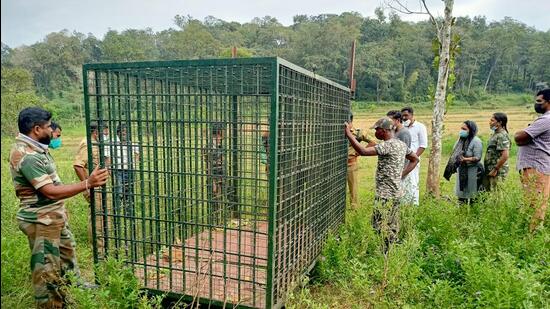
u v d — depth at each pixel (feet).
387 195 15.78
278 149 10.31
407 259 12.25
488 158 22.00
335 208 17.54
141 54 202.69
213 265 12.96
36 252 11.30
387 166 15.88
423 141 22.52
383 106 175.42
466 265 12.11
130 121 11.64
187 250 13.99
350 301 12.55
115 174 11.97
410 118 22.85
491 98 199.31
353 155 24.14
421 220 17.46
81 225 19.08
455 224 17.87
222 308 11.25
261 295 11.07
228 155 13.92
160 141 12.54
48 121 11.36
